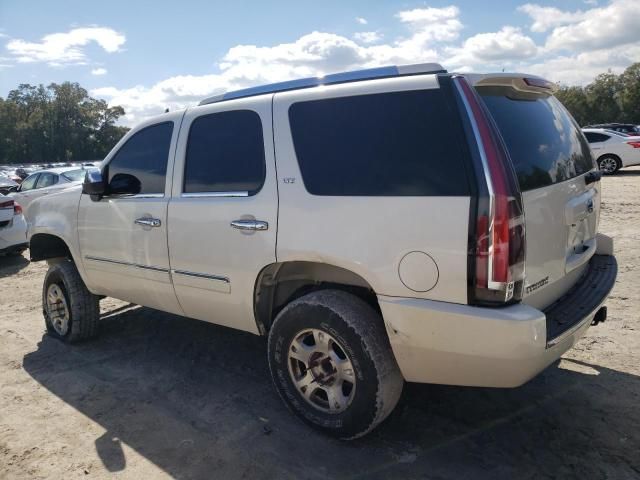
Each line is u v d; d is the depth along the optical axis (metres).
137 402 3.68
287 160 3.08
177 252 3.64
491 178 2.41
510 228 2.39
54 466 2.98
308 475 2.80
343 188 2.85
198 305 3.68
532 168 2.73
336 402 2.99
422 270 2.56
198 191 3.55
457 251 2.47
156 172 3.87
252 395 3.70
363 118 2.85
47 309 5.02
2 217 8.59
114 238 4.12
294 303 3.06
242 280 3.28
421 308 2.56
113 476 2.87
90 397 3.78
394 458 2.91
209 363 4.28
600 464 2.77
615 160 17.48
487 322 2.41
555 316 2.82
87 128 110.19
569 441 2.97
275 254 3.07
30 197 12.02
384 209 2.68
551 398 3.42
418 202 2.58
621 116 68.81
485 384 2.62
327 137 2.96
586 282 3.27
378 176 2.74
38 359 4.52
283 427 3.27
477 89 2.68
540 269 2.71
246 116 3.34
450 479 2.71
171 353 4.52
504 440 3.02
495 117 2.67
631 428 3.06
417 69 2.80
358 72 3.01
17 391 3.92
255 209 3.17
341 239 2.80
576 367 3.81
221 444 3.12
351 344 2.83
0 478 2.89
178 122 3.76
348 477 2.77
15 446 3.19
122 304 6.03
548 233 2.76
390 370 2.83
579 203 3.10
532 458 2.85
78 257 4.51
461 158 2.50
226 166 3.41
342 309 2.87
